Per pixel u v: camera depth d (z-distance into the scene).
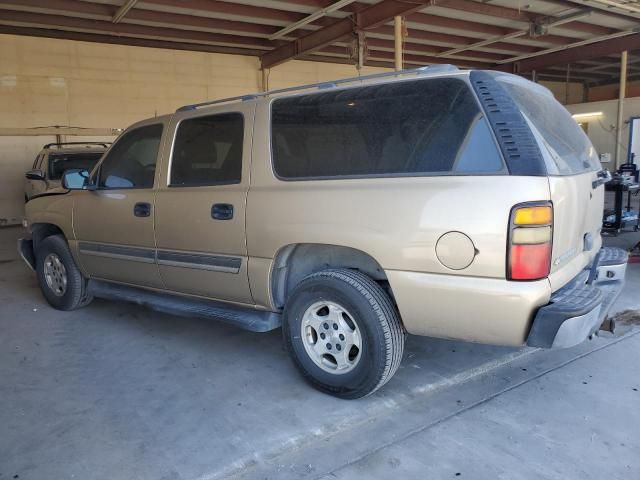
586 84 24.70
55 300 5.22
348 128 3.15
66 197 4.89
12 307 5.43
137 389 3.49
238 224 3.49
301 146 3.31
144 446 2.81
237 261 3.55
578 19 13.17
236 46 14.40
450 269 2.73
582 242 3.22
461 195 2.69
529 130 2.71
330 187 3.12
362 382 3.10
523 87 3.18
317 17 11.52
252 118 3.55
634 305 4.90
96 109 13.38
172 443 2.84
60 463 2.67
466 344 4.09
